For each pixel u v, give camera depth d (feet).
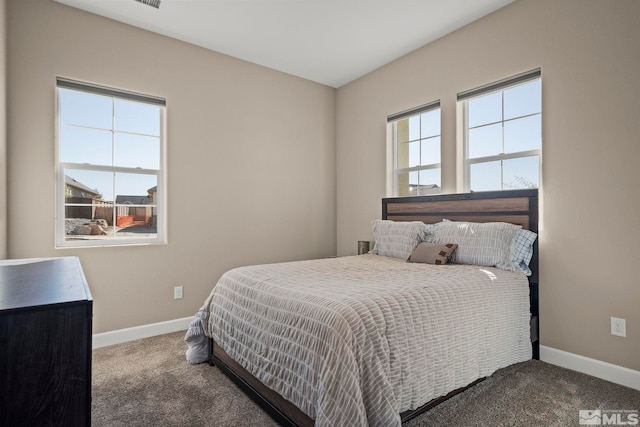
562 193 8.50
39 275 4.19
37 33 9.02
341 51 12.12
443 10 9.76
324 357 4.97
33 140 8.98
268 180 13.32
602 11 7.84
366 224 14.06
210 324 8.34
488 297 7.24
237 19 10.12
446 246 9.45
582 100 8.16
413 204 12.03
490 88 9.96
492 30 9.90
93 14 9.79
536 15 8.96
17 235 8.77
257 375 6.40
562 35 8.48
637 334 7.36
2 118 8.12
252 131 12.90
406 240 10.65
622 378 7.48
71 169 9.77
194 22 10.27
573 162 8.30
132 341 10.21
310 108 14.60
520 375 7.88
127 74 10.33
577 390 7.16
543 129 8.84
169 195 11.08
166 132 11.03
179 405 6.67
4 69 8.30
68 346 2.98
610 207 7.74
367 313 5.32
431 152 11.99
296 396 5.41
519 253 8.76
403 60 12.51
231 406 6.65
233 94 12.44
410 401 5.45
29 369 2.84
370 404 4.83
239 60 12.60
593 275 8.00
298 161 14.19
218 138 12.09
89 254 9.75
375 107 13.62
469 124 10.88
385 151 13.29
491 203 9.82
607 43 7.77
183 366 8.43
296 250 14.10
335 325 5.06
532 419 6.10
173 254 11.14
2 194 8.16
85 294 3.26
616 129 7.64
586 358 8.05
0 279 3.93
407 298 5.96
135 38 10.47
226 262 12.24
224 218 12.21
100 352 9.34
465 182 10.92
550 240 8.69
